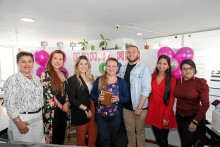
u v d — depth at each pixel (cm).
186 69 168
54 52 184
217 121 149
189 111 170
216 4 276
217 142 146
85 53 304
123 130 285
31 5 276
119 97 185
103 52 300
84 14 327
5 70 672
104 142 189
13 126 145
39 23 395
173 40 573
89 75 196
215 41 457
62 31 487
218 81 429
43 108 173
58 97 180
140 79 199
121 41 605
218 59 445
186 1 263
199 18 360
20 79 144
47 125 174
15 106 141
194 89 165
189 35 513
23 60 145
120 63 290
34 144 84
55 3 267
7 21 374
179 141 255
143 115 201
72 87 181
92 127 207
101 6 282
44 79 174
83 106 178
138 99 201
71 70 309
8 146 80
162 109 186
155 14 330
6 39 616
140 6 284
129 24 411
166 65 183
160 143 197
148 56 284
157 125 189
